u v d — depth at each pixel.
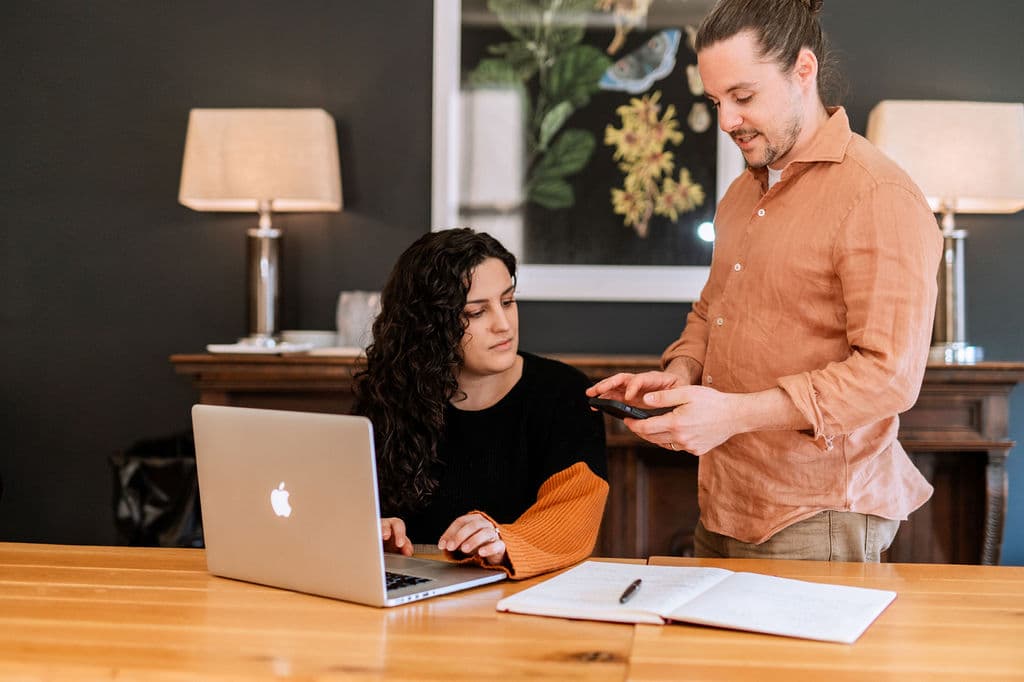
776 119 1.77
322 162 3.28
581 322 3.54
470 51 3.53
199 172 3.26
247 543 1.59
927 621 1.37
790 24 1.74
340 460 1.44
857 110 3.48
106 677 1.18
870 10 3.47
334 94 3.59
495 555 1.61
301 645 1.27
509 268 2.06
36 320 3.69
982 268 3.47
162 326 3.66
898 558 3.15
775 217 1.85
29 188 3.68
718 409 1.63
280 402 3.18
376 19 3.58
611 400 1.66
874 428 1.86
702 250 3.47
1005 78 3.45
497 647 1.26
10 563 1.75
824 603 1.42
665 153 3.48
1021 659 1.22
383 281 3.59
